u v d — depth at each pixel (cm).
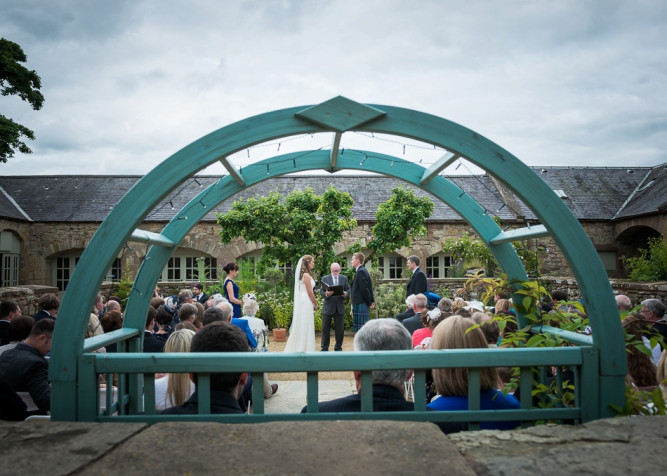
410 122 180
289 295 1086
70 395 177
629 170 1819
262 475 101
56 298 491
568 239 180
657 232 1474
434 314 394
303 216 1117
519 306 268
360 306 817
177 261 1522
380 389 185
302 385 564
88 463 107
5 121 1223
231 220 1123
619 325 181
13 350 289
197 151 181
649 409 196
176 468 105
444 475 100
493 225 270
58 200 1587
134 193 180
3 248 1388
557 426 137
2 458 110
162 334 450
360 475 100
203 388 176
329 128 179
